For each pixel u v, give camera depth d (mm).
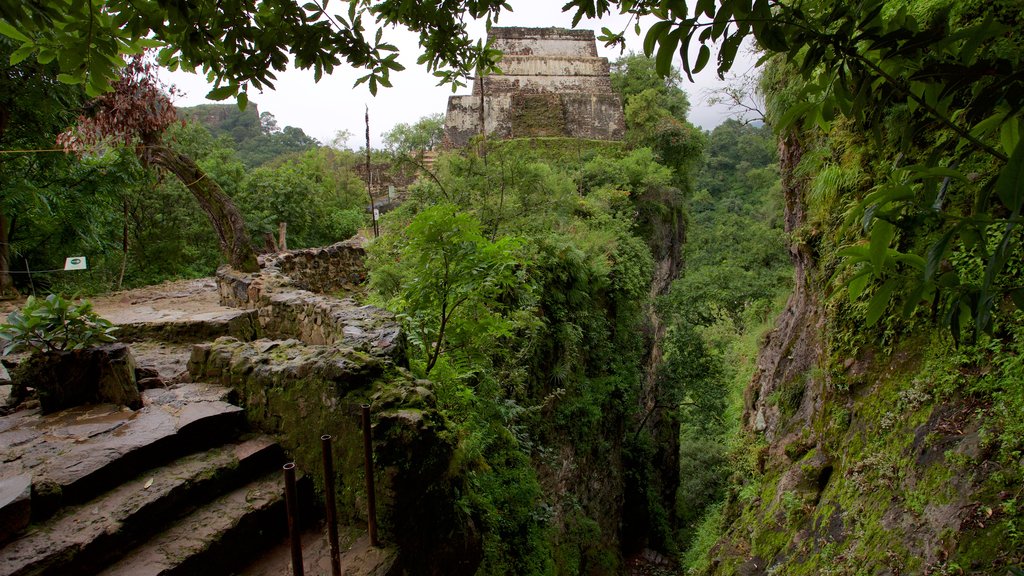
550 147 21766
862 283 1610
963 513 3418
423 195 10031
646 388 16234
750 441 8531
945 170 1304
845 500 4777
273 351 3984
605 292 12391
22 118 8477
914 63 1310
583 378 10328
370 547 2895
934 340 4402
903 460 4215
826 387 5887
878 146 1451
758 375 9711
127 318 6523
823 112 1554
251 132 50438
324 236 19891
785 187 9367
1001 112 1310
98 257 12477
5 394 4109
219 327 5984
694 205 36938
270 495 3170
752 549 6121
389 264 8125
